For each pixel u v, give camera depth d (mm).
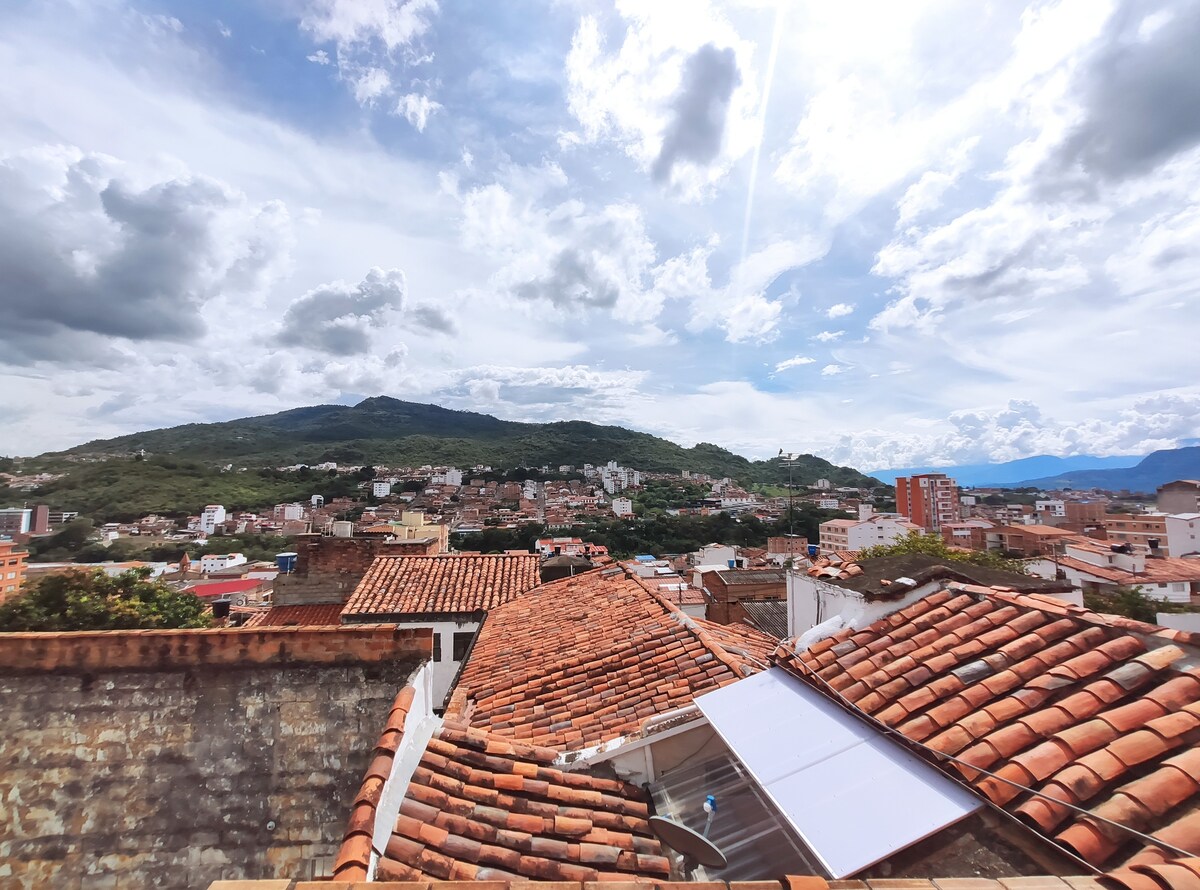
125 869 4668
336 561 21016
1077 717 3770
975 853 3314
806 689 5363
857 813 3609
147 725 5164
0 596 42719
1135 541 68062
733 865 4340
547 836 4516
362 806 4008
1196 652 3930
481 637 12914
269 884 2408
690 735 5688
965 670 4594
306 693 5383
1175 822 2914
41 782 4918
